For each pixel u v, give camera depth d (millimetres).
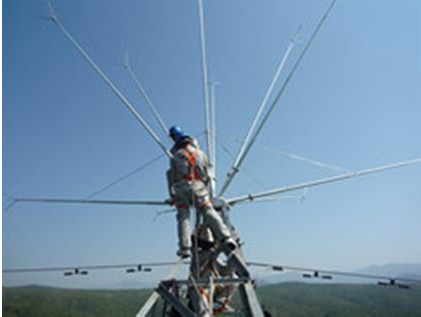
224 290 6355
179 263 5691
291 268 5832
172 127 6633
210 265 6266
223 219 6414
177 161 6102
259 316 4035
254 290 4711
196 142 6477
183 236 5844
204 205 5801
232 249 5574
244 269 5223
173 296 4883
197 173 6082
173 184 6207
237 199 7023
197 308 5352
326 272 5590
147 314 5055
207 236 6289
